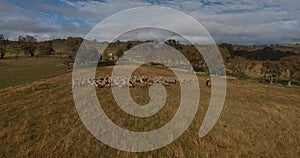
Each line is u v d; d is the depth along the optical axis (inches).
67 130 951.6
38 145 829.2
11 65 3905.0
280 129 1112.2
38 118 1058.7
